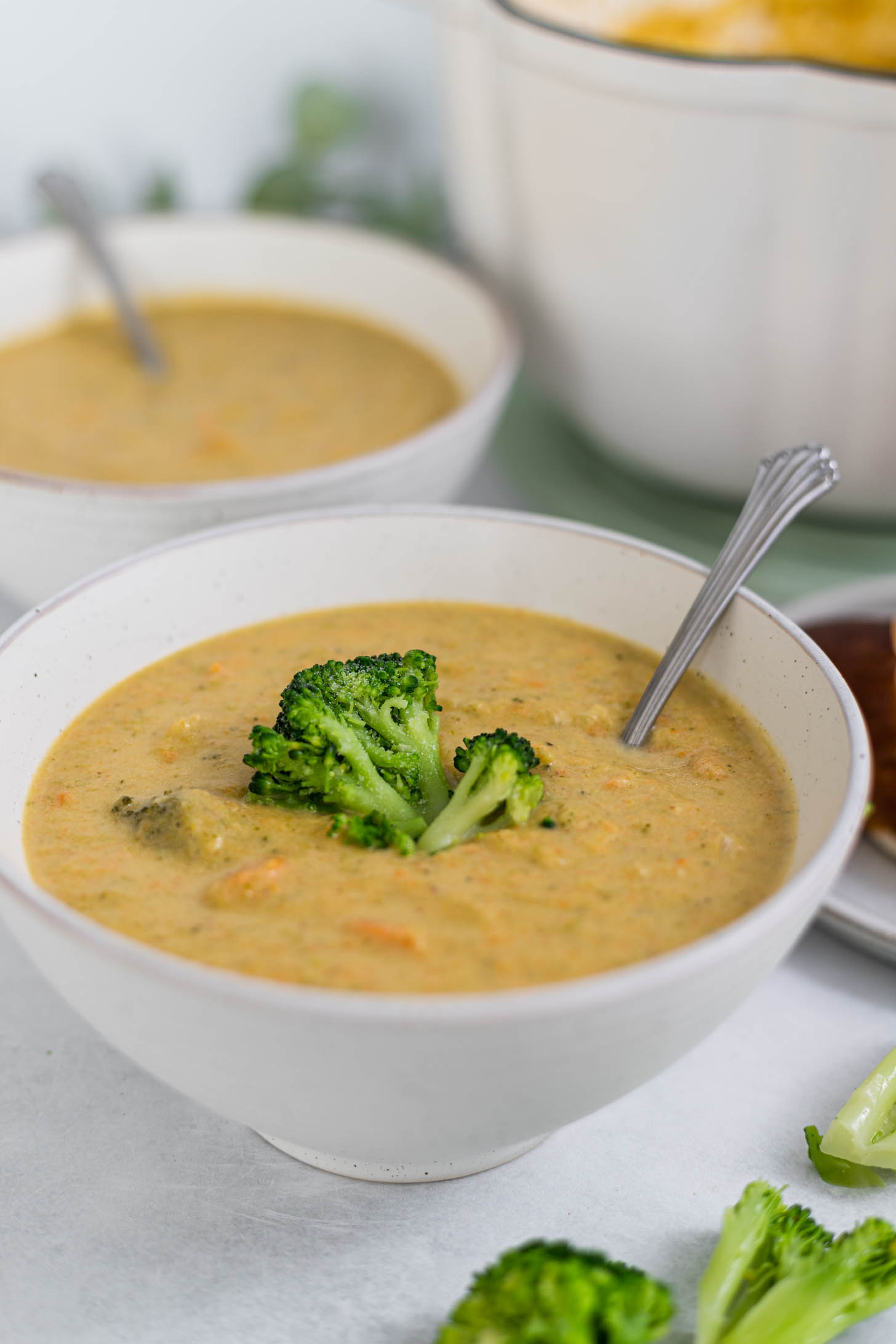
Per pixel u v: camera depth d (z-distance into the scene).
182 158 0.96
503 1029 0.49
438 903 0.53
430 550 0.63
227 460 0.73
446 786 0.57
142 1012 0.50
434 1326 0.53
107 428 0.75
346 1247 0.55
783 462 0.61
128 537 0.67
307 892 0.54
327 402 0.77
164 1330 0.53
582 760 0.58
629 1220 0.55
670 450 0.75
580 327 0.74
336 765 0.56
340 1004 0.48
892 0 0.76
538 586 0.63
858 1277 0.52
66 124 0.92
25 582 0.70
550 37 0.68
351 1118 0.51
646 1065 0.52
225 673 0.61
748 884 0.54
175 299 0.84
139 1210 0.55
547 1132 0.54
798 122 0.66
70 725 0.59
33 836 0.56
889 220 0.67
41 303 0.82
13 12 0.87
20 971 0.62
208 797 0.56
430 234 0.96
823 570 0.75
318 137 0.96
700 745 0.59
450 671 0.61
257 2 0.91
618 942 0.53
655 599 0.62
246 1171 0.56
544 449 0.83
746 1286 0.53
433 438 0.69
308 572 0.63
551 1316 0.50
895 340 0.69
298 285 0.84
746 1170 0.56
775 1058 0.59
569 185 0.71
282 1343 0.53
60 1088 0.58
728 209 0.68
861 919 0.61
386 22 0.94
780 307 0.70
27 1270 0.54
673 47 0.78
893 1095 0.57
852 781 0.54
